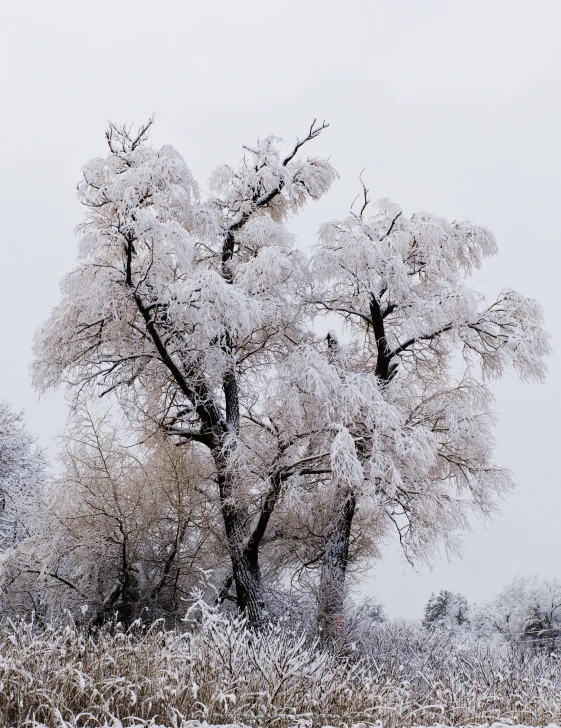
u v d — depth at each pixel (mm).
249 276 13539
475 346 14469
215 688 5758
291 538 14570
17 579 13789
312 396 12758
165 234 12242
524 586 31969
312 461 13164
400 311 14961
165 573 13703
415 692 7418
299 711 5770
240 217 15891
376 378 13258
